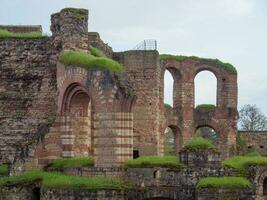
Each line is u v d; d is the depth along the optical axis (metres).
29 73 51.47
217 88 75.50
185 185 42.47
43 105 51.00
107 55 62.97
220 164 43.72
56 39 50.84
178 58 72.69
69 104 48.72
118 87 43.75
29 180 43.22
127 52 64.44
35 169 47.56
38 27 62.50
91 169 44.00
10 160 50.78
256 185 44.03
